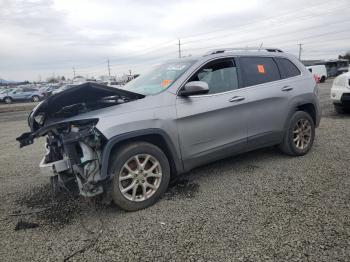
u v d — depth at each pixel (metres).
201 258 2.78
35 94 37.56
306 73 5.67
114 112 3.62
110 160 3.60
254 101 4.73
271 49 5.46
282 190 4.11
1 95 36.41
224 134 4.44
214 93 4.38
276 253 2.79
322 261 2.65
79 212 3.85
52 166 3.52
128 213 3.73
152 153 3.81
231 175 4.77
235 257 2.77
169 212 3.68
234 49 4.92
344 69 45.25
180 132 4.02
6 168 6.00
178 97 4.07
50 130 3.66
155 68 5.05
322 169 4.81
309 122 5.53
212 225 3.33
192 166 4.23
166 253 2.89
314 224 3.22
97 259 2.87
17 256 2.99
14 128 12.59
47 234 3.38
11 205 4.18
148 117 3.76
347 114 9.89
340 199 3.75
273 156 5.59
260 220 3.37
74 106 3.75
